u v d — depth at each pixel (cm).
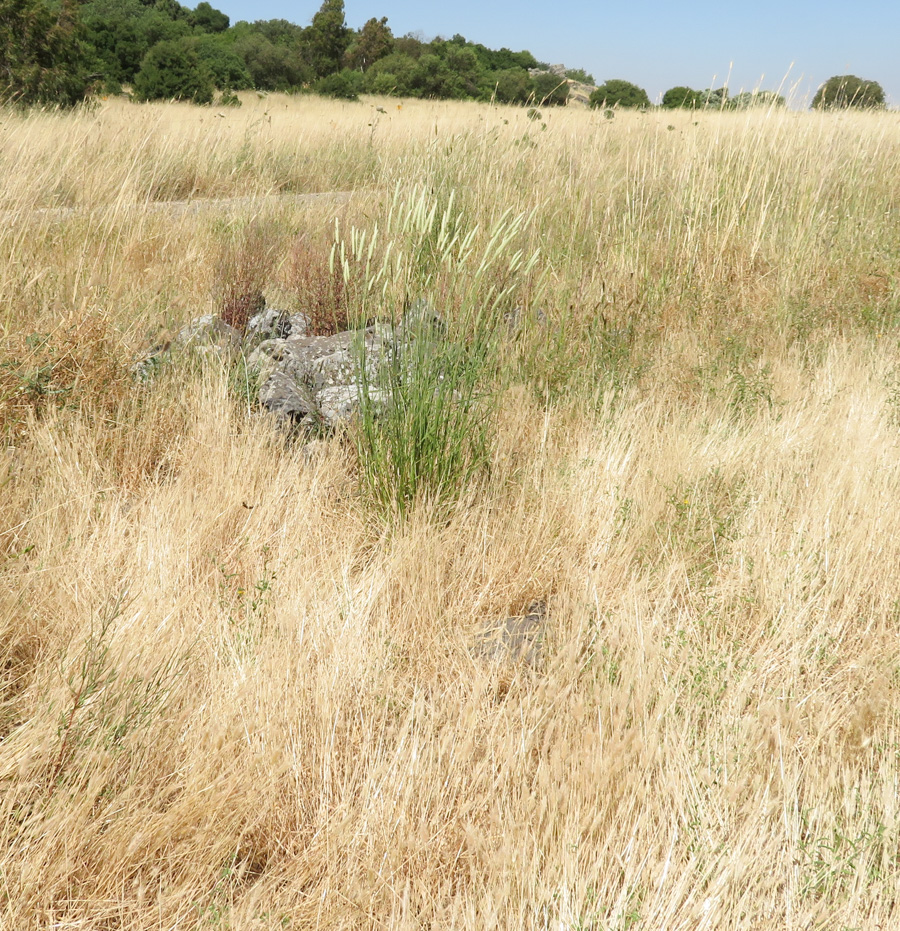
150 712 238
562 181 864
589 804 224
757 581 331
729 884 202
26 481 358
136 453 403
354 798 233
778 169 836
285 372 471
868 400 486
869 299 671
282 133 1476
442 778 238
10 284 507
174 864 207
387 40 4922
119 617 277
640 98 2231
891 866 208
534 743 251
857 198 887
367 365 437
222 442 400
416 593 321
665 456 414
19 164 795
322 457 409
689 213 771
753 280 686
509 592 337
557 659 283
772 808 228
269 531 357
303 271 646
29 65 1947
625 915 191
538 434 441
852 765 246
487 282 513
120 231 701
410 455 369
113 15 4922
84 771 213
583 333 553
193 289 636
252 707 252
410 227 407
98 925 192
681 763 238
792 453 428
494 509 382
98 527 335
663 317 626
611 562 349
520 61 4453
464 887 210
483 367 408
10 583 291
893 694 270
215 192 1132
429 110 2052
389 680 272
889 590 330
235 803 220
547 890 197
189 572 319
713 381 516
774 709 265
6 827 196
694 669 280
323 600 314
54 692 236
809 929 194
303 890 208
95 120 1149
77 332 441
